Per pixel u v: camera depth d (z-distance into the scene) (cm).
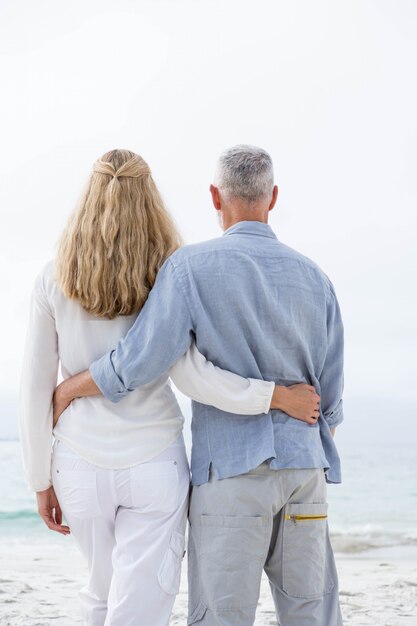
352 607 366
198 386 212
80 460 218
